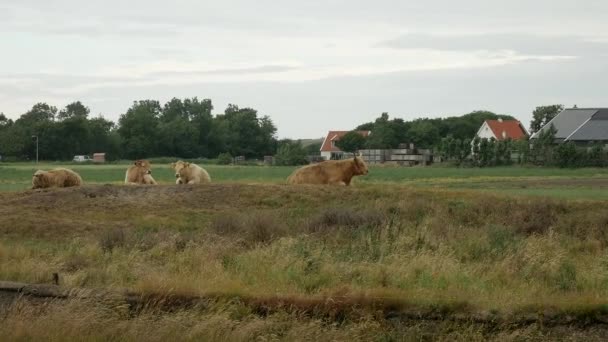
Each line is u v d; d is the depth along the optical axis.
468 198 26.33
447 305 12.11
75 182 30.52
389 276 14.87
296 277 14.75
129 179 32.41
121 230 20.62
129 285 14.45
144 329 11.93
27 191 27.12
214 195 26.73
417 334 11.60
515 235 21.23
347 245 18.88
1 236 22.17
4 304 13.56
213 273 15.09
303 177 30.22
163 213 25.11
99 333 11.86
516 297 12.81
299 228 21.86
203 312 12.50
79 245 19.66
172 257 17.55
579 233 22.66
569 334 11.64
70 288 13.73
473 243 19.06
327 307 12.40
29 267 15.82
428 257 16.23
